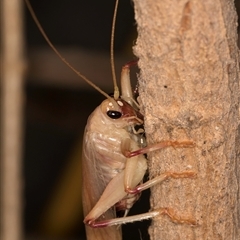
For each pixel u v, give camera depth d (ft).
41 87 1.11
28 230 1.12
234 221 0.83
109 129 0.90
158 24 0.79
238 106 0.81
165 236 0.84
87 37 1.14
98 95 1.13
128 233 1.06
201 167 0.82
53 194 1.13
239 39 1.01
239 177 0.83
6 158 0.95
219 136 0.81
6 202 0.95
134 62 0.89
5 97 0.94
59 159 1.16
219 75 0.80
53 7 1.15
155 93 0.81
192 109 0.80
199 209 0.83
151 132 0.82
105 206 0.90
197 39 0.79
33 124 1.15
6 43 0.94
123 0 1.13
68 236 1.11
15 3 0.93
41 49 1.08
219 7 0.79
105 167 0.90
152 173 0.84
